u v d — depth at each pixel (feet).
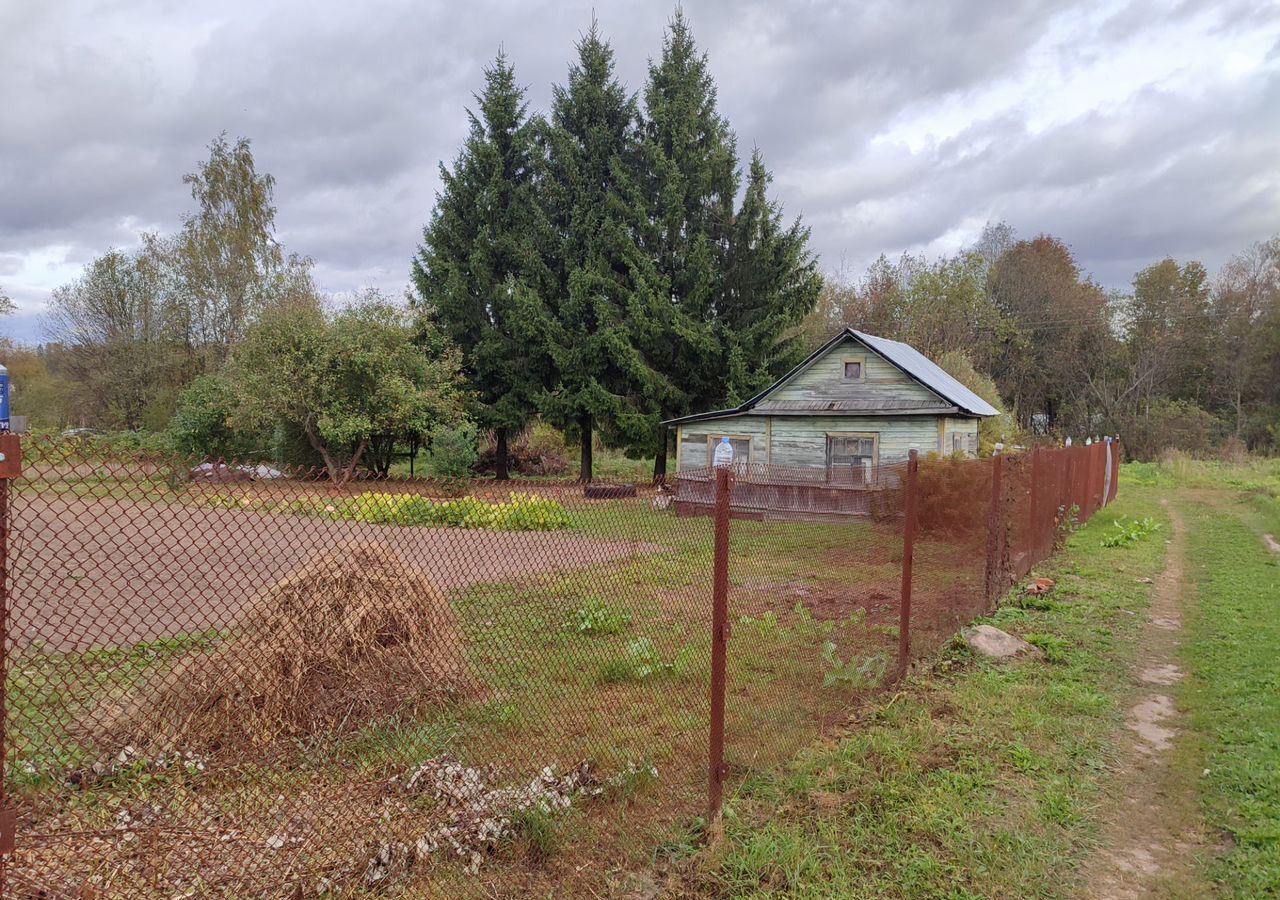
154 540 22.04
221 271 115.44
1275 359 154.30
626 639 15.83
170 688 9.88
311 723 11.43
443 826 10.41
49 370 132.67
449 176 90.58
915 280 155.84
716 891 10.60
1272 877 11.18
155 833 8.62
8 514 6.79
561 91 89.04
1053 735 16.61
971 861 11.69
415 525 9.61
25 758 8.02
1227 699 18.88
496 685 13.55
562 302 83.97
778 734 15.24
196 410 81.35
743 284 83.10
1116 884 11.25
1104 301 170.81
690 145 82.02
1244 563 38.60
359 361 72.28
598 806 11.99
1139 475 108.47
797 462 65.10
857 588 18.30
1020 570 32.55
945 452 60.18
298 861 9.23
